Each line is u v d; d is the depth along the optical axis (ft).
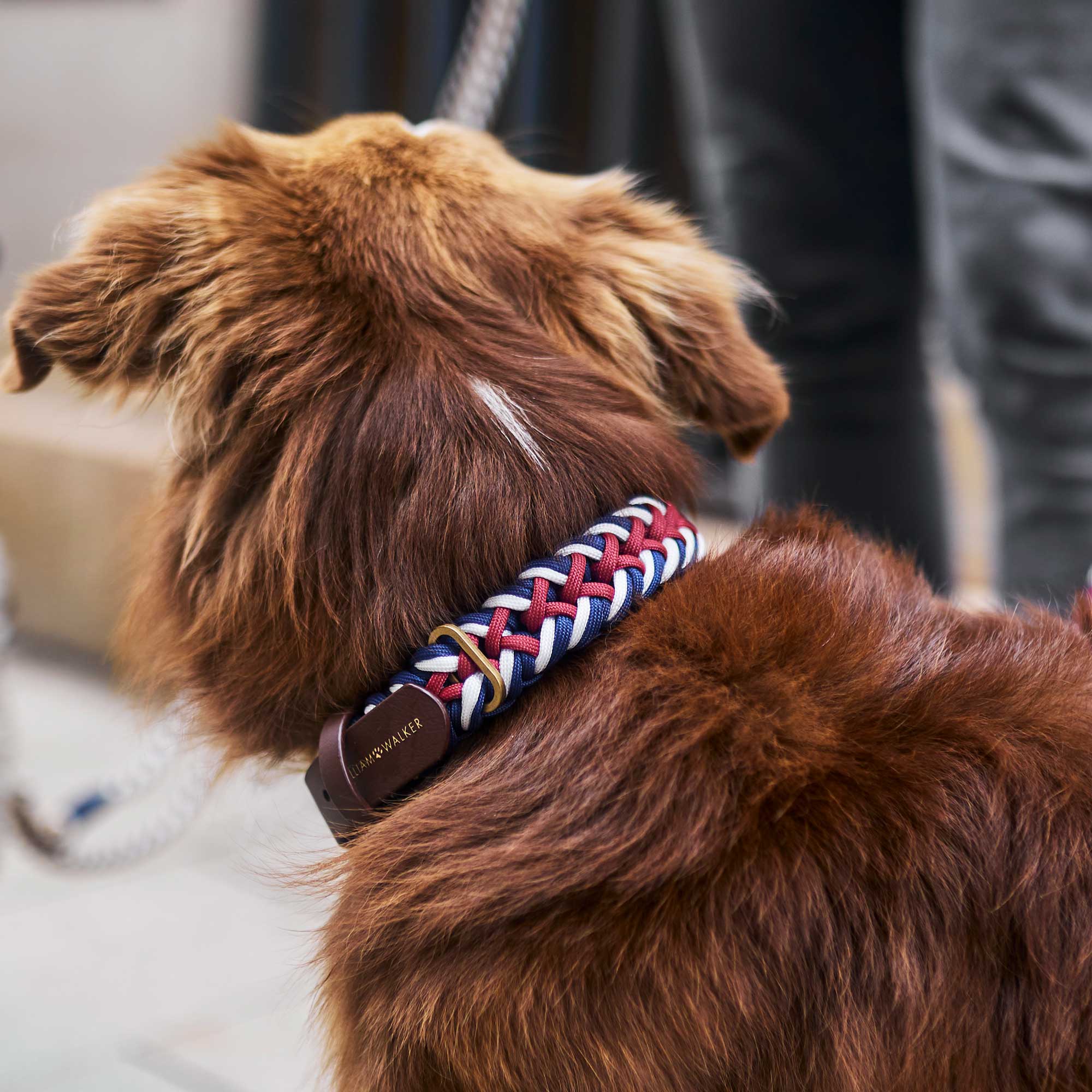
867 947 2.13
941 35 4.62
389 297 2.61
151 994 5.19
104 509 8.14
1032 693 2.40
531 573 2.38
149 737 6.70
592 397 2.64
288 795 6.32
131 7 10.49
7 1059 4.71
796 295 6.15
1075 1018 2.12
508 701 2.37
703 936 2.11
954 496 7.50
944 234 4.87
